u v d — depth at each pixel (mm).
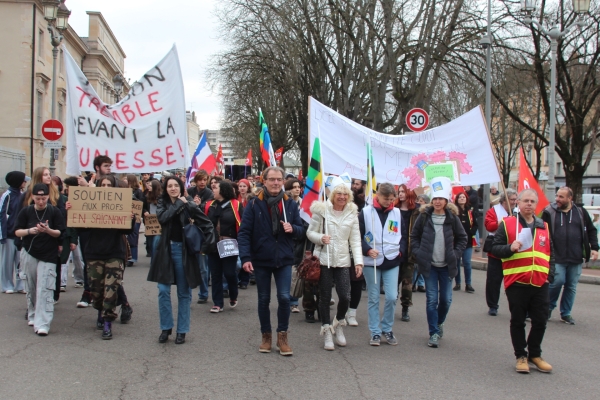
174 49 9281
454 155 10727
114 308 6996
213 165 13555
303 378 5562
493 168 10617
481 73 21656
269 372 5734
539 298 5988
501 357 6492
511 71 22844
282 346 6402
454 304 9773
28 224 7086
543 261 5965
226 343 6848
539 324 5988
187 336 7164
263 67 29828
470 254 10969
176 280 6789
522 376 5785
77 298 9508
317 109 10547
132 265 13445
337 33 24781
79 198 6961
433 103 25328
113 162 9133
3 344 6566
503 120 35625
